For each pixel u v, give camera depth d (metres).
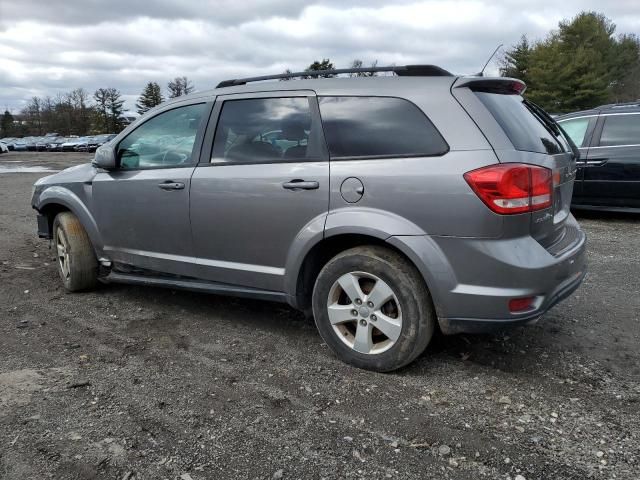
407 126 3.21
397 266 3.19
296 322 4.27
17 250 6.84
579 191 8.52
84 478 2.41
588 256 6.32
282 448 2.62
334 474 2.44
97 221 4.65
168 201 4.08
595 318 4.31
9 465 2.49
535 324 4.16
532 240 3.04
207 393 3.14
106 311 4.55
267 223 3.60
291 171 3.50
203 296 4.92
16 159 35.22
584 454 2.58
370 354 3.36
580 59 46.78
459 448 2.62
